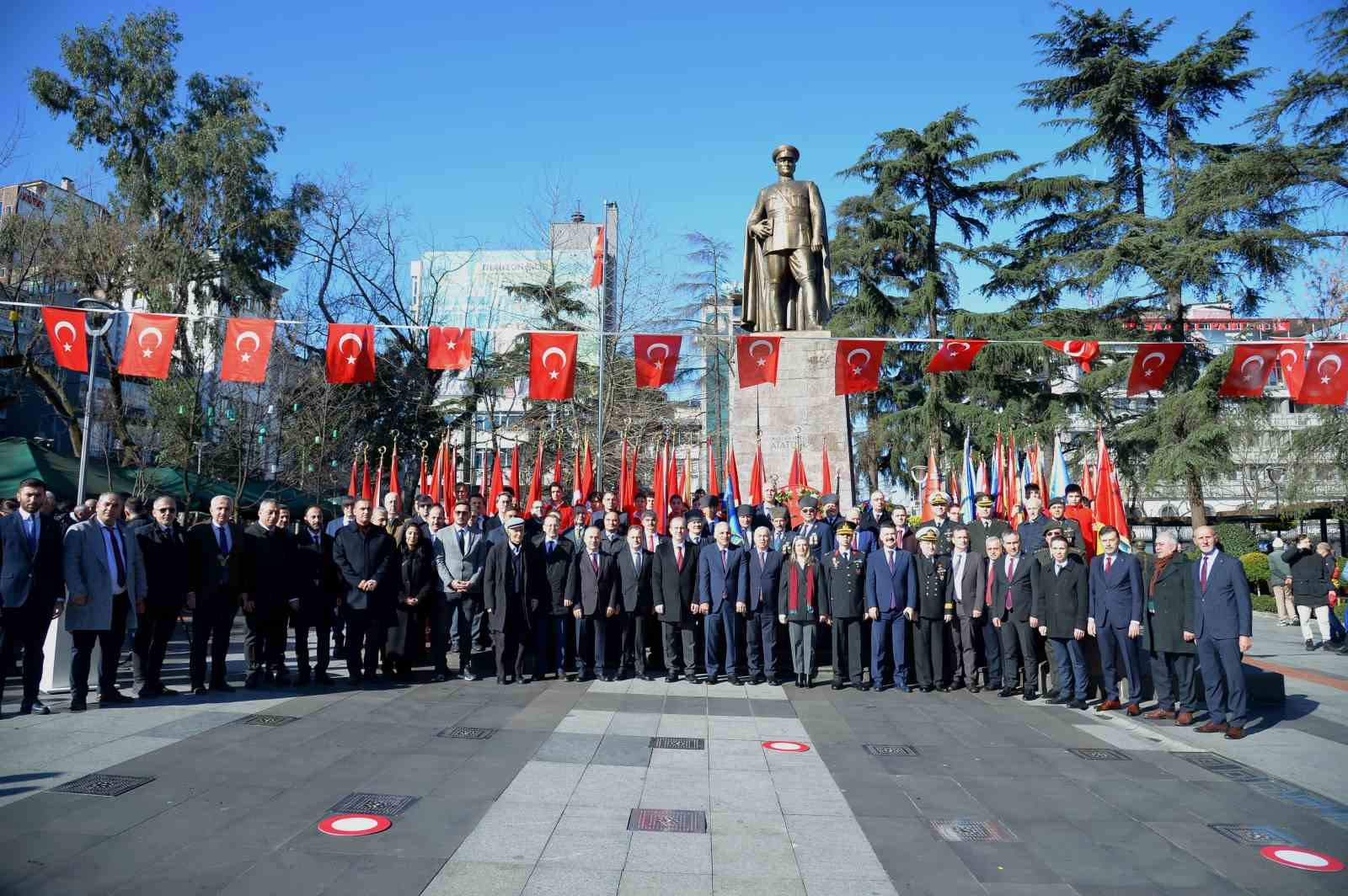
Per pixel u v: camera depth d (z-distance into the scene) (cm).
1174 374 2903
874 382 1379
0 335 2344
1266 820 599
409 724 825
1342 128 2472
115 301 2494
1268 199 2622
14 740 730
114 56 2686
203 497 2256
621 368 3078
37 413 3028
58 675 970
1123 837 560
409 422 3059
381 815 566
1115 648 1003
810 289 1741
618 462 2834
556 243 3544
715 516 1343
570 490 2684
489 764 691
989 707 988
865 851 526
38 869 467
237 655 1323
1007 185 3375
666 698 989
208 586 961
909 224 3334
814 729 850
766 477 1662
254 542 998
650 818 573
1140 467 3036
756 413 1692
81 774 638
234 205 2634
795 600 1089
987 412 3170
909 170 3356
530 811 580
